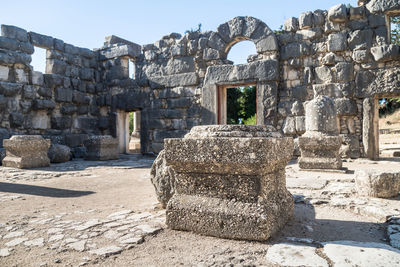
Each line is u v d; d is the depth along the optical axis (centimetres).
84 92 1527
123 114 1576
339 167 736
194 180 320
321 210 398
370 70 1053
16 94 1252
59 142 1373
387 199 436
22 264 248
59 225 348
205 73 1311
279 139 321
